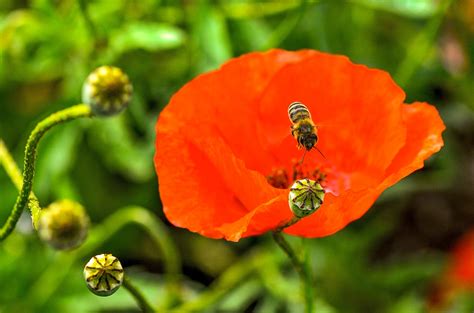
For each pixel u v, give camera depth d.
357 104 0.59
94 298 0.71
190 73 0.72
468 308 0.74
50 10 0.70
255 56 0.59
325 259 0.73
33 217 0.55
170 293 0.70
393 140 0.57
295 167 0.60
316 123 0.59
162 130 0.57
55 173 0.70
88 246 0.71
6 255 0.71
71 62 0.71
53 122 0.54
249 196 0.56
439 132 0.57
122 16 0.71
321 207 0.55
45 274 0.71
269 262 0.72
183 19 0.73
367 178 0.59
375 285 0.74
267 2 0.74
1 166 0.71
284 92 0.59
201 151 0.58
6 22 0.70
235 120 0.59
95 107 0.53
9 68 0.73
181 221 0.57
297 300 0.71
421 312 0.74
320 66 0.59
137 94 0.72
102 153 0.74
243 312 0.74
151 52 0.72
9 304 0.71
